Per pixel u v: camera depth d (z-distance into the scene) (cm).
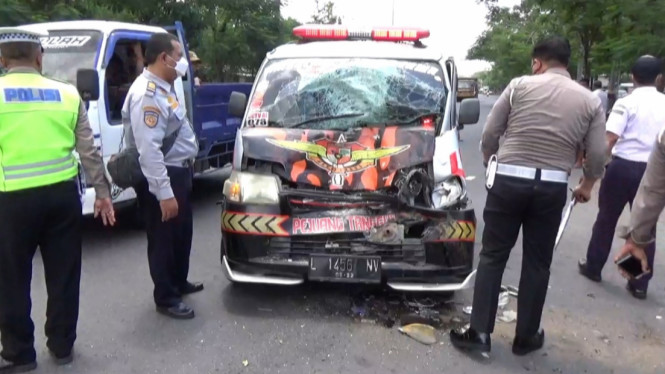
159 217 479
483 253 443
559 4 1578
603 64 1897
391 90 573
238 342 454
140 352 436
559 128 412
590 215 873
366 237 484
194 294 541
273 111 563
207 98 853
